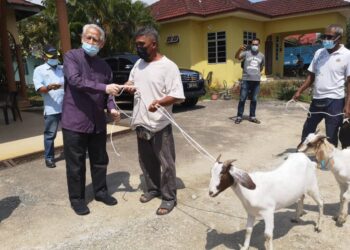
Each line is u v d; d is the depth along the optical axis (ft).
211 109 37.88
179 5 56.44
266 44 66.13
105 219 13.82
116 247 11.93
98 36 13.30
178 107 39.65
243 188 10.26
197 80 37.40
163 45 59.77
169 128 13.97
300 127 28.73
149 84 13.57
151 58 13.62
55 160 20.74
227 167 10.04
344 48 16.88
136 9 52.01
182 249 11.71
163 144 13.92
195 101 39.32
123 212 14.33
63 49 26.73
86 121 13.66
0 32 39.40
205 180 17.51
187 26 55.88
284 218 13.51
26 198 15.80
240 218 13.64
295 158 11.79
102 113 14.37
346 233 12.37
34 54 70.28
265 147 23.16
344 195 12.59
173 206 14.48
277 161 20.15
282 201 10.86
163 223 13.35
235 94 48.21
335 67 16.80
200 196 15.65
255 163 19.89
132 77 14.26
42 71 18.86
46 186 17.02
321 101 17.47
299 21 60.23
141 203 15.10
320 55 17.46
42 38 64.85
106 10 49.52
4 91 42.86
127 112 36.47
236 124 29.91
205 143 24.04
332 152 12.49
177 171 18.80
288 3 62.28
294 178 11.12
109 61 38.83
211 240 12.16
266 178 10.61
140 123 13.94
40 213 14.39
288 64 86.28
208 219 13.60
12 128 29.53
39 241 12.41
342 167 12.35
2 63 47.55
